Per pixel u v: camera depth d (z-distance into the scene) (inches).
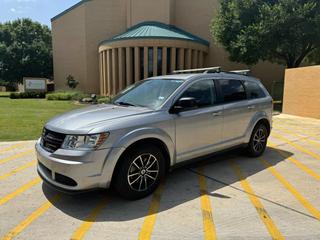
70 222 141.9
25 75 1793.8
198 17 1180.5
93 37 1321.4
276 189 182.5
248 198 168.9
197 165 231.8
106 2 1296.8
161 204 161.2
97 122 155.4
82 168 144.0
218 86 216.5
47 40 2064.5
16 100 1037.8
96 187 149.4
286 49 725.9
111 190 177.6
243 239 126.5
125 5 1283.2
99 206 159.0
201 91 203.0
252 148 247.9
